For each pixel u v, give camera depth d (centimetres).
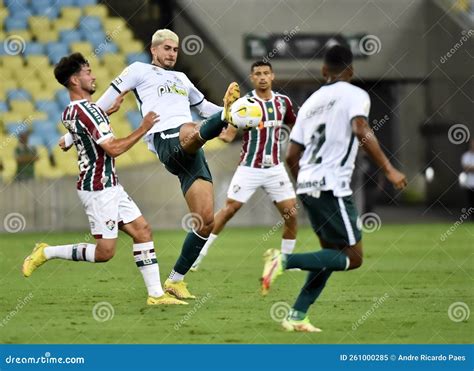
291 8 6725
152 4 6869
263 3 6706
